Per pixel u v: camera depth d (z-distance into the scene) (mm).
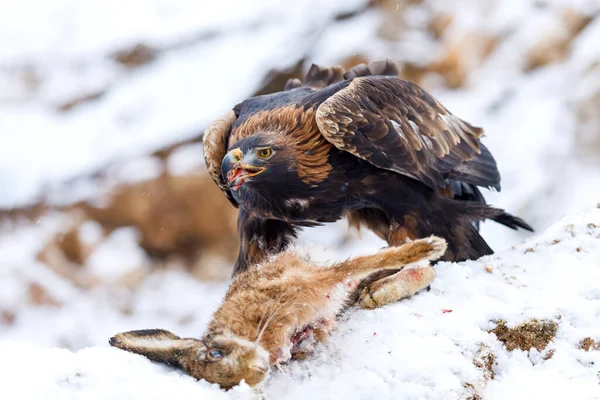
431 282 5871
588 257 6023
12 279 15414
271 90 17031
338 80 8289
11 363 4672
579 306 5535
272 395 4953
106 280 15812
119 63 18688
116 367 4816
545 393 5105
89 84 18422
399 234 7078
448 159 7434
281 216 7062
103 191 16250
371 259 5301
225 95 17016
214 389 4871
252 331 5102
